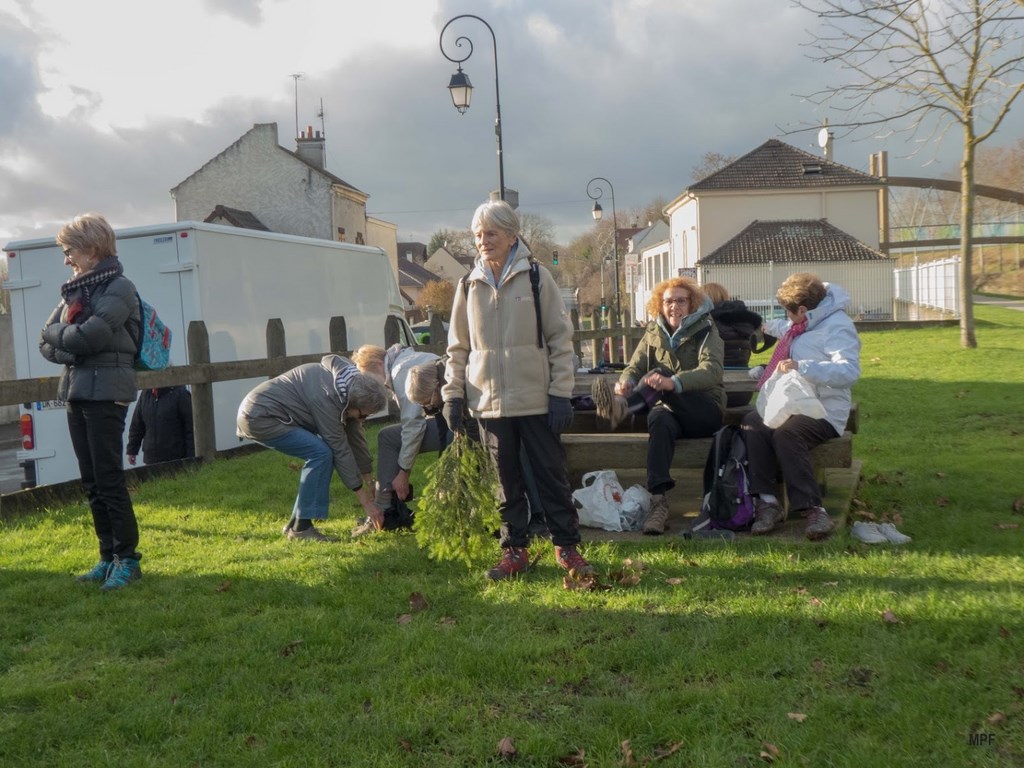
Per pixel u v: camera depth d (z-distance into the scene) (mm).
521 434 5000
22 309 11078
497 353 4875
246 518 6957
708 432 6152
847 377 5637
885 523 5969
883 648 3848
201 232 10734
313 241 13414
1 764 3227
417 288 87875
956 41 15445
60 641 4363
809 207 37156
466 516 4902
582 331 19094
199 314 10625
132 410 10641
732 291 33781
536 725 3352
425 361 6316
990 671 3602
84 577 5344
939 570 4883
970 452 8695
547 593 4730
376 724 3402
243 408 6023
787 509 6137
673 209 42469
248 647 4160
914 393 13008
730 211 37438
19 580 5449
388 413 13750
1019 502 6402
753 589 4672
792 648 3898
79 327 4961
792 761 3018
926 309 31781
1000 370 15320
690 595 4605
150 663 4082
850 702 3393
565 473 5051
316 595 4875
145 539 6371
